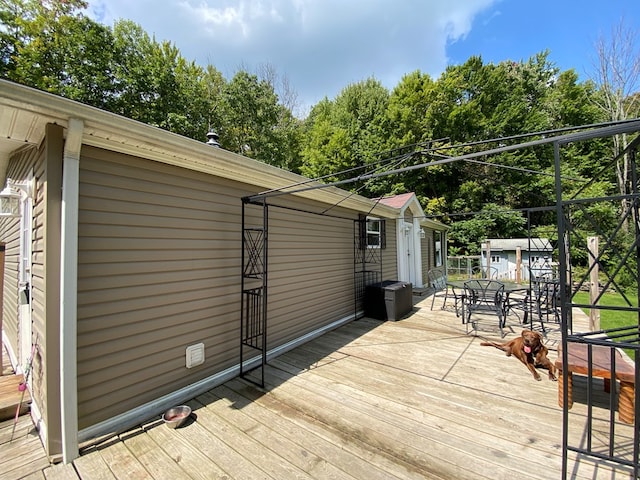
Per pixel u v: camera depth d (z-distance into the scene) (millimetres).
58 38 10445
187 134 12992
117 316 2365
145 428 2330
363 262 6297
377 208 6629
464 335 4723
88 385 2189
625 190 11867
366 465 1915
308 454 2021
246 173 3281
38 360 2322
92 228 2232
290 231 4312
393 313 5633
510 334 4750
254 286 3645
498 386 2979
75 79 10688
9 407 2527
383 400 2719
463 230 15062
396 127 15031
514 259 13805
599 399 2725
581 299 8297
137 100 11867
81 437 2143
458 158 2084
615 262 10195
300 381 3123
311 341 4461
